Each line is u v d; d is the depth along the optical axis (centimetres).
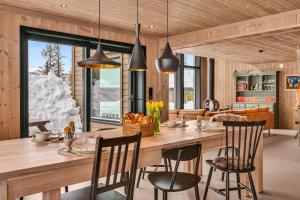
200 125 317
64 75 520
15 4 394
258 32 457
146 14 440
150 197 321
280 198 319
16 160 178
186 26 516
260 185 337
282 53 820
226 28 500
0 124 396
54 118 509
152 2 384
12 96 408
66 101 526
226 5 397
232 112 679
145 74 582
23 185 161
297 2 386
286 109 1012
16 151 205
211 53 822
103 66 313
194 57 1071
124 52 559
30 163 170
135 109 590
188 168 385
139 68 327
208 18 461
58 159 180
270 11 425
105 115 603
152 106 286
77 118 541
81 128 529
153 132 276
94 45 510
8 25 401
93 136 264
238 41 629
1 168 159
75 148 208
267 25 446
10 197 156
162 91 617
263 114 764
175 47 588
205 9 414
